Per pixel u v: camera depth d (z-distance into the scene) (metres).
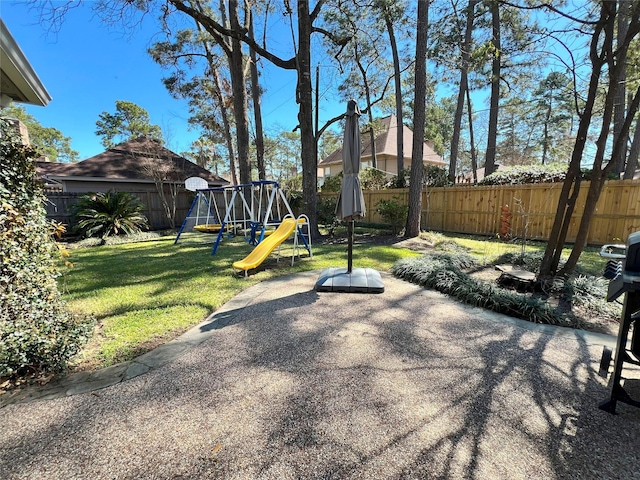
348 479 1.37
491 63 12.70
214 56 13.37
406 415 1.78
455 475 1.39
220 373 2.24
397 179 12.50
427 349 2.58
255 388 2.05
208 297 3.90
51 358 2.21
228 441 1.60
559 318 3.11
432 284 4.29
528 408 1.84
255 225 7.53
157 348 2.63
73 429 1.70
